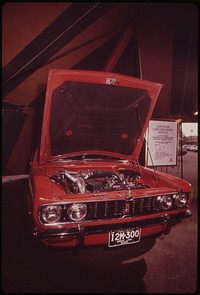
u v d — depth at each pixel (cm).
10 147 624
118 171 336
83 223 209
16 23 320
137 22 450
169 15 433
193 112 825
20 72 402
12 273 235
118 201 223
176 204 255
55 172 304
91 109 282
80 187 258
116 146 345
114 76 261
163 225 251
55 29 346
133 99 296
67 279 228
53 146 300
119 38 455
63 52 401
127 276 236
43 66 416
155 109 770
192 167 1056
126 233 225
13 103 500
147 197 236
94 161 344
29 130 606
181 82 638
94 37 409
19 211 413
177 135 599
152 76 603
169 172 909
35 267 246
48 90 242
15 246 289
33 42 354
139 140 349
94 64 470
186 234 339
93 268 249
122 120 315
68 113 275
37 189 219
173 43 505
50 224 201
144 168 346
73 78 246
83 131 304
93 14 357
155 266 256
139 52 514
